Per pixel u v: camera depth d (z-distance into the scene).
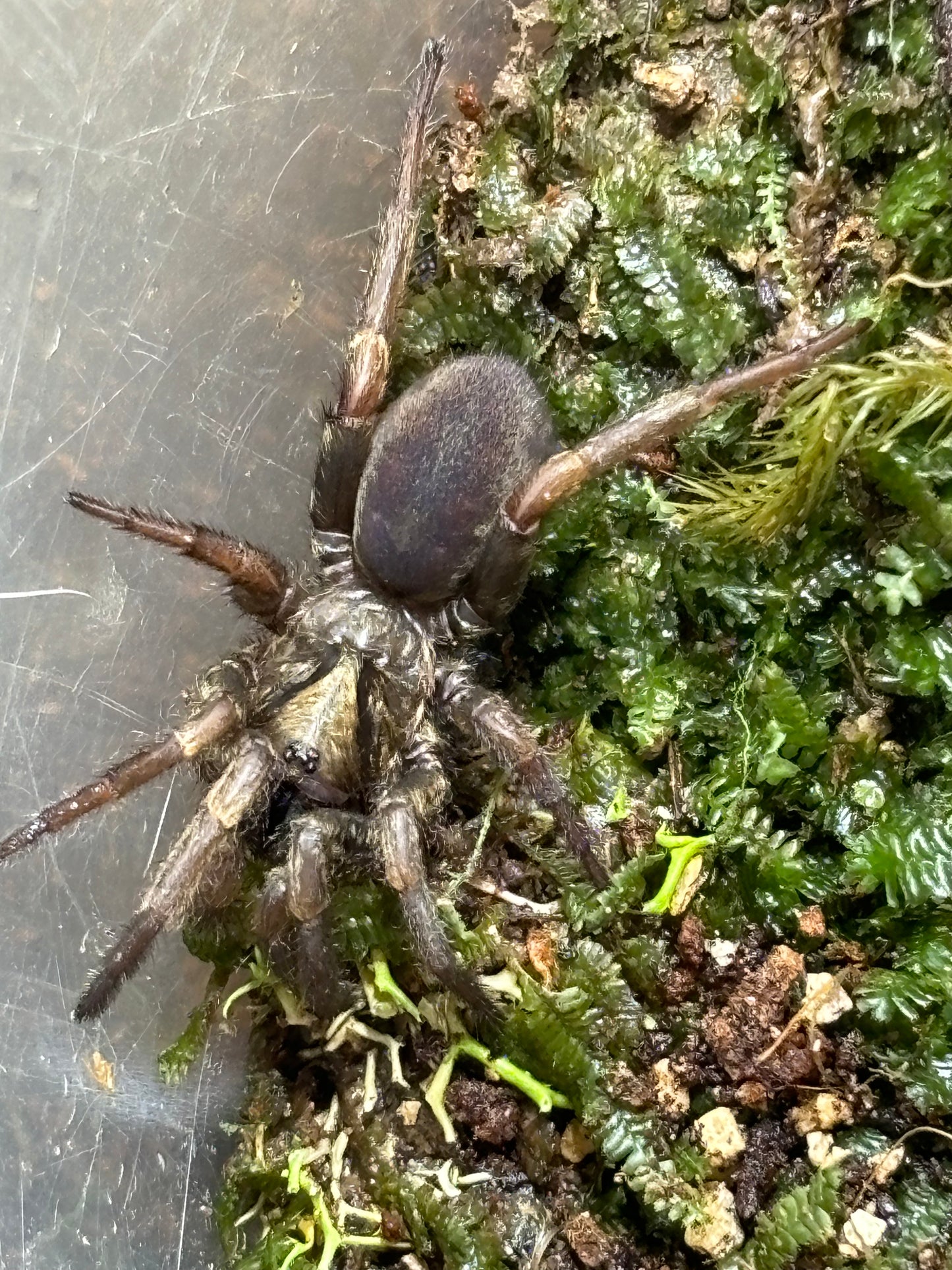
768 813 0.08
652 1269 0.08
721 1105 0.08
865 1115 0.07
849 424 0.08
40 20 0.08
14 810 0.08
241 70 0.09
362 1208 0.08
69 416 0.09
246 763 0.08
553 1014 0.08
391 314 0.08
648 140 0.08
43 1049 0.08
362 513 0.08
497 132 0.09
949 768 0.08
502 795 0.09
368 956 0.08
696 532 0.08
